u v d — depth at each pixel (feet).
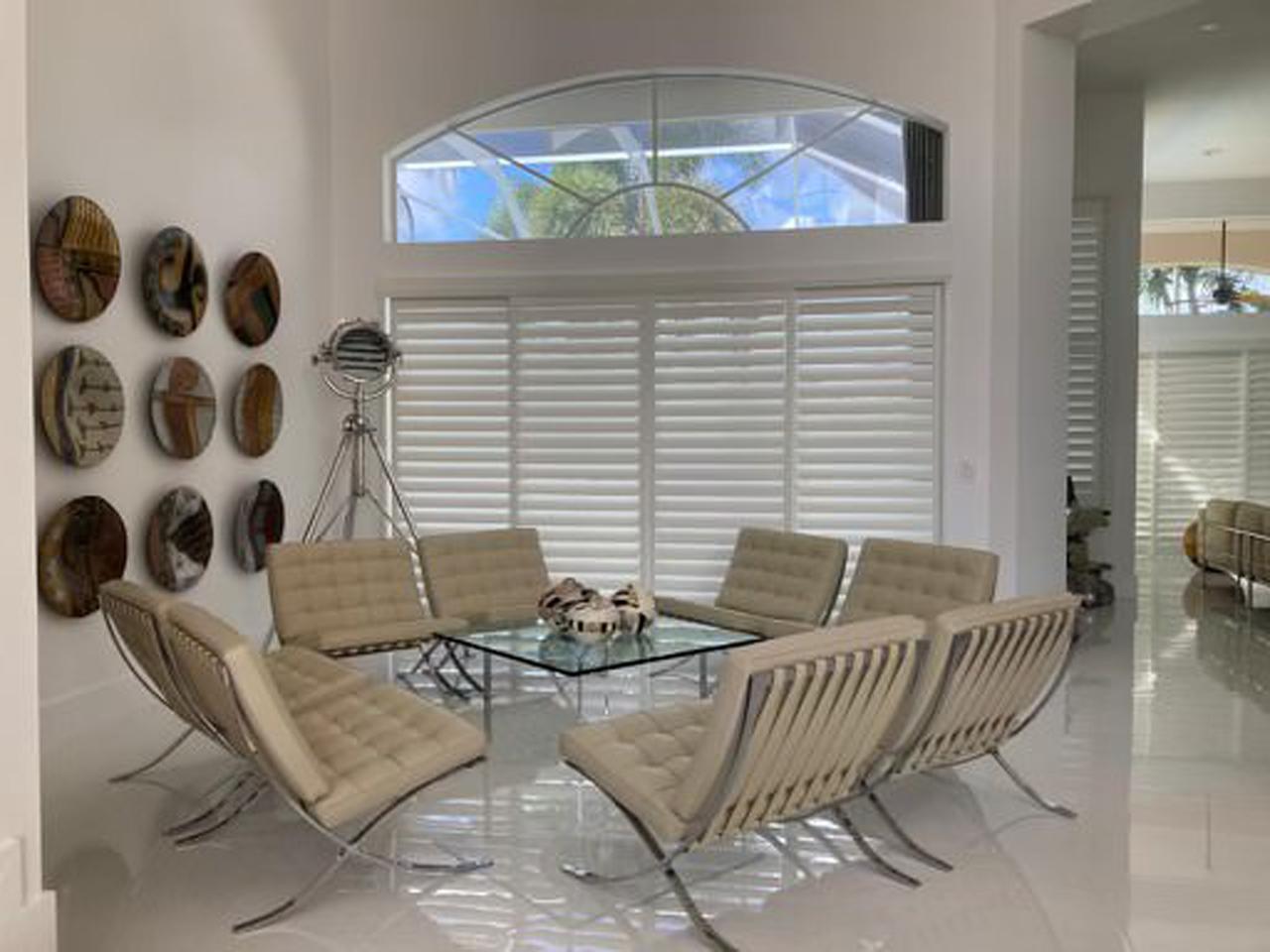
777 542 16.85
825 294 19.99
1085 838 10.66
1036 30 18.40
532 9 20.53
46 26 13.52
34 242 13.30
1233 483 32.50
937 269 19.43
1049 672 11.09
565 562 21.16
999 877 9.77
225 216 17.67
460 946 8.51
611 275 20.61
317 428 20.84
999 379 18.99
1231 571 25.43
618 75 20.49
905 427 19.80
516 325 21.02
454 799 11.80
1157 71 22.98
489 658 14.87
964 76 19.20
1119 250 24.85
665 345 20.56
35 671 7.23
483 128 21.25
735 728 8.01
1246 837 10.68
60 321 13.83
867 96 19.71
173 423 16.07
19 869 7.07
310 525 19.16
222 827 10.92
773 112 20.35
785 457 20.27
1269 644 20.43
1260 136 27.58
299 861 10.12
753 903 9.25
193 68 16.72
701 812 8.49
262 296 18.49
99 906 9.18
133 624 10.53
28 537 7.17
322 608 15.12
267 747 8.58
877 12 19.53
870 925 8.84
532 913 9.06
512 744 13.92
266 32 18.84
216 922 8.91
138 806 11.50
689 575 20.74
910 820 11.16
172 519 16.06
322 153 20.94
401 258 21.26
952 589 14.28
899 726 9.89
